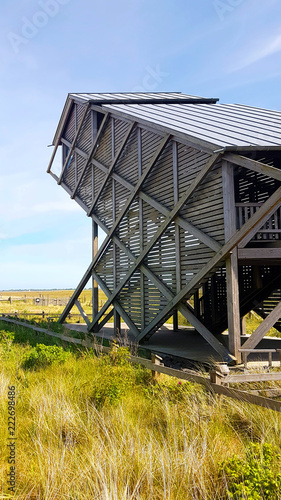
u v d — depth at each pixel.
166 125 10.84
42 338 12.53
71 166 18.41
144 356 10.24
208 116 12.70
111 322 20.06
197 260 9.86
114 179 14.20
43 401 5.21
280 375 5.89
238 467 3.40
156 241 11.44
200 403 5.39
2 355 8.90
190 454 3.68
